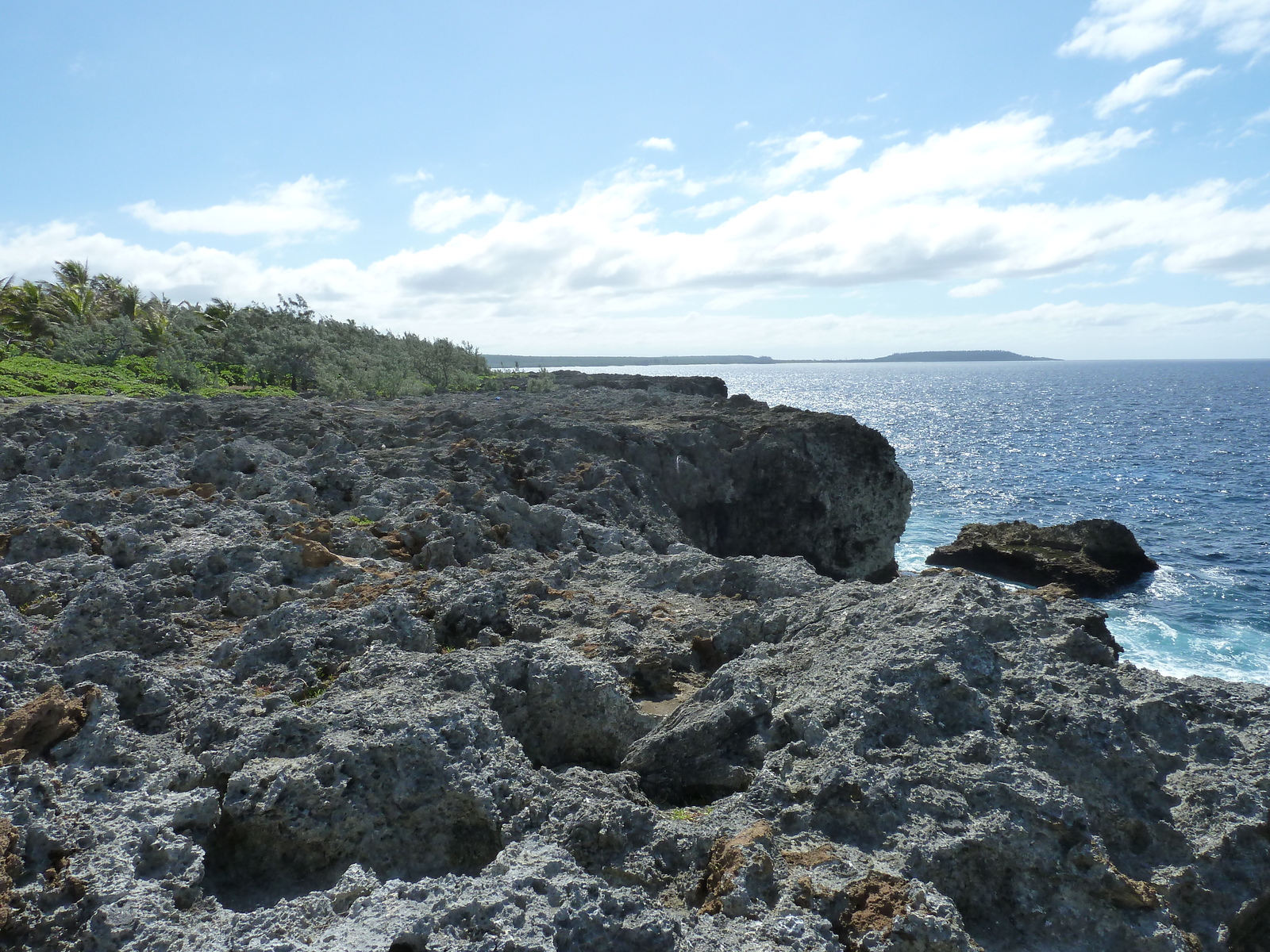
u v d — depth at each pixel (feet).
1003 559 115.14
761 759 22.02
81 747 20.51
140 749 20.58
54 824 17.30
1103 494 186.80
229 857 19.12
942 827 18.34
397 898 15.49
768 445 96.17
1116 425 357.82
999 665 23.02
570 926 14.70
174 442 63.72
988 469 227.61
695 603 37.27
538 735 26.43
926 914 15.72
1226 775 19.89
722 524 93.40
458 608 33.12
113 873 16.28
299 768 19.86
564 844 18.15
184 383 123.44
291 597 34.17
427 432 81.61
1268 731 21.07
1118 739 20.38
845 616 27.73
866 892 16.56
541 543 49.08
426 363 165.17
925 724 21.08
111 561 35.99
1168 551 133.18
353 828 19.45
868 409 476.95
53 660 26.99
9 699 21.91
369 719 21.53
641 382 171.01
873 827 18.54
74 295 167.12
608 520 61.67
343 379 132.87
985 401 551.18
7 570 32.81
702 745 22.85
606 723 26.17
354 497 52.49
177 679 24.32
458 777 20.10
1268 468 225.76
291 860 19.34
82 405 82.12
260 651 27.35
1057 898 17.43
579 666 26.73
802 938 14.98
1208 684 23.67
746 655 27.84
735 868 16.79
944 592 26.81
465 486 54.24
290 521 45.14
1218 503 175.42
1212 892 17.90
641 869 17.61
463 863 19.85
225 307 184.14
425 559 41.78
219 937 14.47
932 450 272.10
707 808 21.43
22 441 58.34
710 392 168.45
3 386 100.99
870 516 103.35
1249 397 570.87
